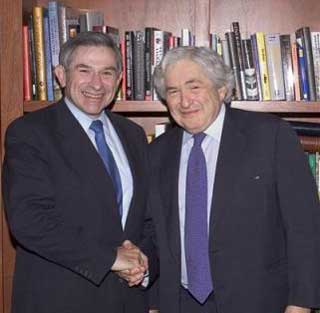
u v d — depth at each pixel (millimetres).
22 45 1992
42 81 2023
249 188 1610
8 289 1985
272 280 1618
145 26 2279
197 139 1714
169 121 2230
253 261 1604
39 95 2025
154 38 2023
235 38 2006
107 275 1657
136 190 1742
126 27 2279
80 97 1705
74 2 2283
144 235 1800
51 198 1616
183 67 1638
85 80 1694
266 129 1640
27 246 1585
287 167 1608
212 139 1699
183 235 1694
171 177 1741
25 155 1615
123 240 1690
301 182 1613
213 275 1630
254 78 1999
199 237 1657
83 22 2035
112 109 2004
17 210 1577
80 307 1622
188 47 1669
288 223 1612
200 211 1660
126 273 1645
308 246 1595
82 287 1624
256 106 1964
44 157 1631
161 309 1733
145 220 1801
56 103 1791
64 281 1617
